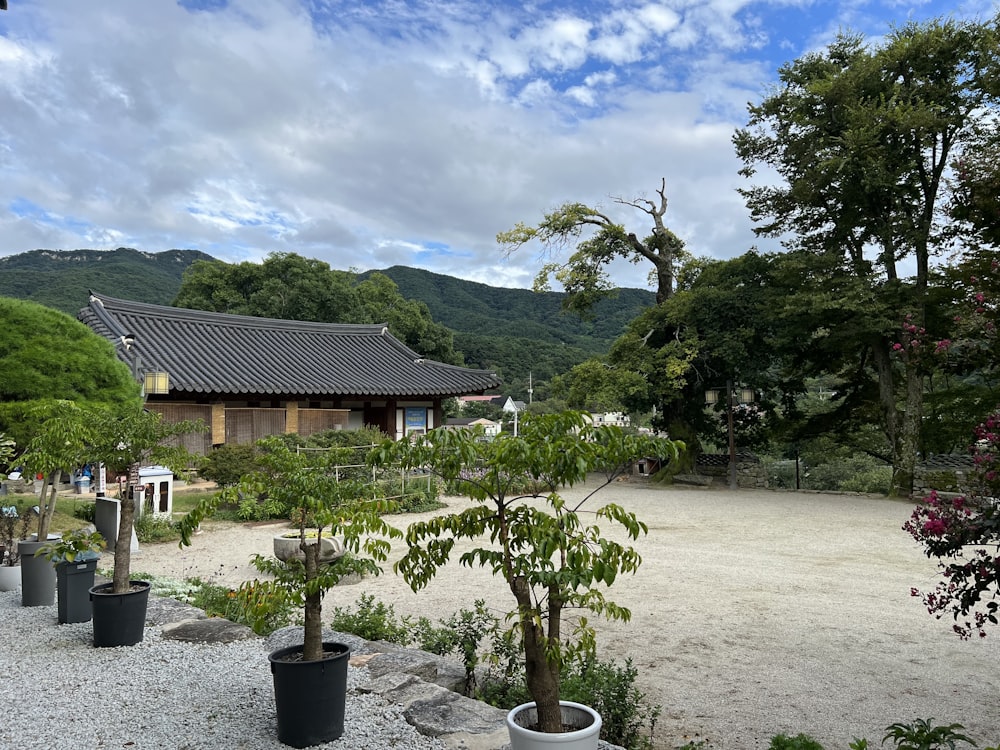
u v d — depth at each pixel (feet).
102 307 69.72
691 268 78.64
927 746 10.92
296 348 80.12
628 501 61.77
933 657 20.59
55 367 33.35
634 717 15.83
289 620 22.04
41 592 23.22
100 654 17.53
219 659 17.07
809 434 73.72
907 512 53.78
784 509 56.34
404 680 15.03
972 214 28.55
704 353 71.31
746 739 15.20
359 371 78.74
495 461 10.32
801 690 18.07
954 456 69.21
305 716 11.98
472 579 31.83
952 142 56.85
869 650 21.27
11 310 34.35
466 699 14.28
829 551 38.40
